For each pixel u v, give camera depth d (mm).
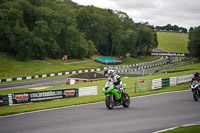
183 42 181375
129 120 9820
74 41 94250
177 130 7973
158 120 9883
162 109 12391
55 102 17906
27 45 72750
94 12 117500
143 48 123250
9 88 41688
